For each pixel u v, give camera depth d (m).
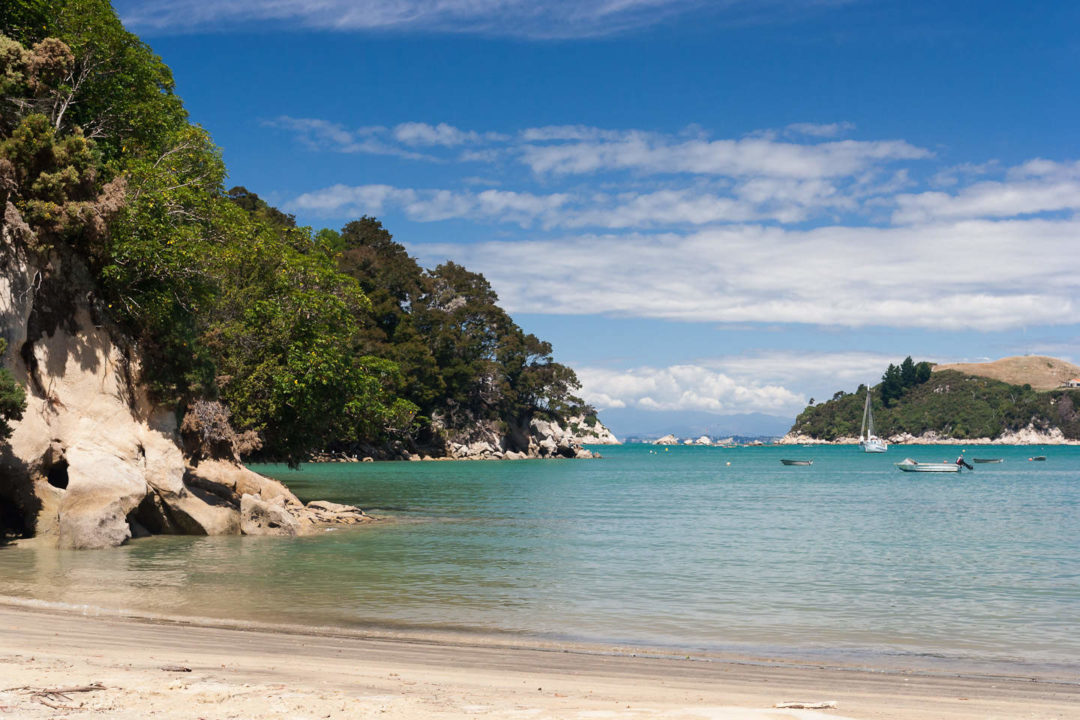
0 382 26.14
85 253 31.84
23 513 28.88
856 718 9.80
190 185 38.44
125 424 31.97
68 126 34.66
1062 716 10.51
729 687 12.07
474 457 150.50
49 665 10.91
